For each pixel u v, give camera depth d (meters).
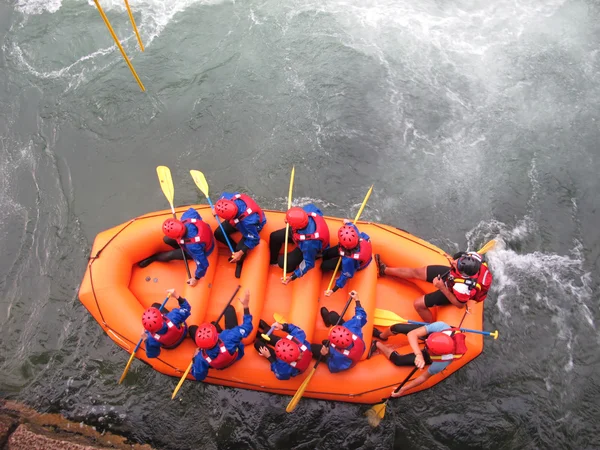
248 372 5.18
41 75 8.29
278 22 8.77
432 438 5.42
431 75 8.20
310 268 5.24
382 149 7.52
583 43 8.49
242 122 7.77
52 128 7.77
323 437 5.43
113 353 5.94
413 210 7.01
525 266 6.55
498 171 7.32
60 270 6.61
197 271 5.40
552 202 7.05
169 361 5.27
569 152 7.46
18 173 7.42
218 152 7.54
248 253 5.59
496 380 5.72
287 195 7.17
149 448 5.47
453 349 4.71
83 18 8.84
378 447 5.39
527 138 7.60
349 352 4.76
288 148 7.54
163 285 5.75
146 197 7.17
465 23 8.77
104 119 7.82
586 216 6.95
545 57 8.35
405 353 5.22
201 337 4.66
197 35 8.63
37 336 6.16
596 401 5.62
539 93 8.01
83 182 7.30
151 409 5.63
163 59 8.39
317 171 7.35
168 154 7.53
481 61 8.35
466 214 6.98
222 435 5.48
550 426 5.47
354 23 8.76
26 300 6.44
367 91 8.04
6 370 5.97
